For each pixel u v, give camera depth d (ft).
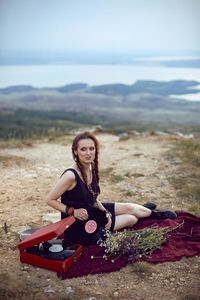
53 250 11.13
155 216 14.47
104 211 12.34
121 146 37.47
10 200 17.89
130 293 9.68
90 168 12.42
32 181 22.13
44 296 9.28
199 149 32.40
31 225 14.48
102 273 10.68
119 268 10.90
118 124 526.16
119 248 11.67
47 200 11.66
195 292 9.61
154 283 10.21
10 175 23.47
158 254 11.82
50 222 14.92
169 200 18.85
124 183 22.12
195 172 24.18
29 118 542.16
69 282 10.14
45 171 25.13
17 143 39.11
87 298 9.34
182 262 11.42
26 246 10.77
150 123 571.69
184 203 18.38
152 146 36.40
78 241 12.14
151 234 12.34
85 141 11.49
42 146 37.88
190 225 14.10
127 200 18.72
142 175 24.11
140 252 11.90
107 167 26.94
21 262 11.23
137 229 13.56
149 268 10.93
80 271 10.67
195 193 19.84
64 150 35.37
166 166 26.43
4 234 13.43
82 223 11.89
